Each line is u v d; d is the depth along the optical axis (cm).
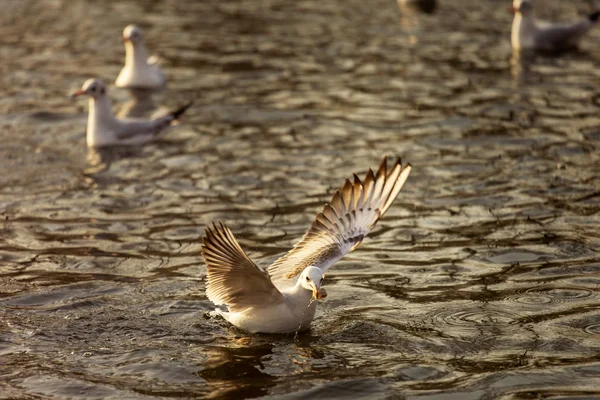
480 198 1561
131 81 2333
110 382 959
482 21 3047
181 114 2022
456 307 1152
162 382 959
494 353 1026
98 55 2616
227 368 991
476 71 2448
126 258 1314
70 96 2236
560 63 2539
